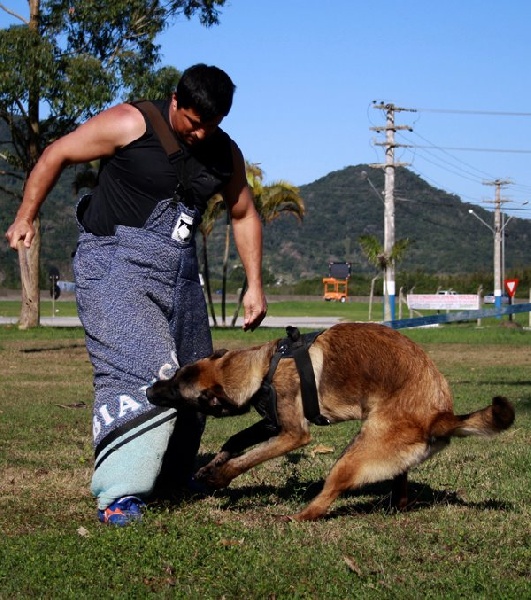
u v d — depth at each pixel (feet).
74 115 88.22
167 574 13.29
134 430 16.11
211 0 90.07
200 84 15.53
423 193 521.65
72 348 68.85
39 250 98.07
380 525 16.35
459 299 123.54
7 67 84.23
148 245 16.46
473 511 17.46
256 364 16.87
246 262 18.48
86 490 18.97
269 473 21.24
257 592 12.40
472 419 15.92
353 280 284.82
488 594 12.35
